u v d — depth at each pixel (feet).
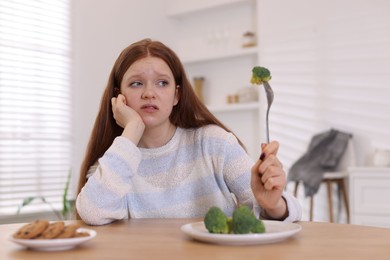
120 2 14.23
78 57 12.92
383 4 12.17
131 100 4.49
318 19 13.17
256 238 2.85
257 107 13.93
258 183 3.72
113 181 4.04
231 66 15.06
